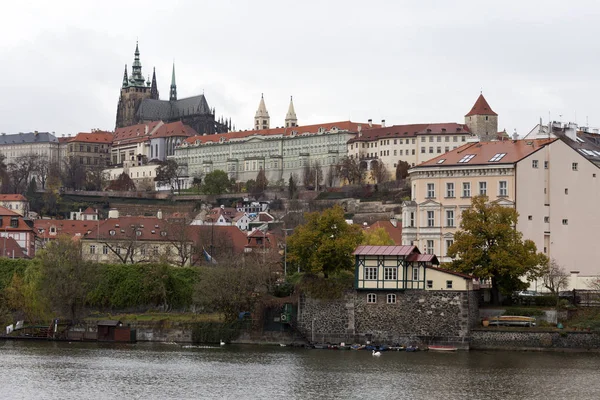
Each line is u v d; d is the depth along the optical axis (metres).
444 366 199.12
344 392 177.25
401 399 171.75
